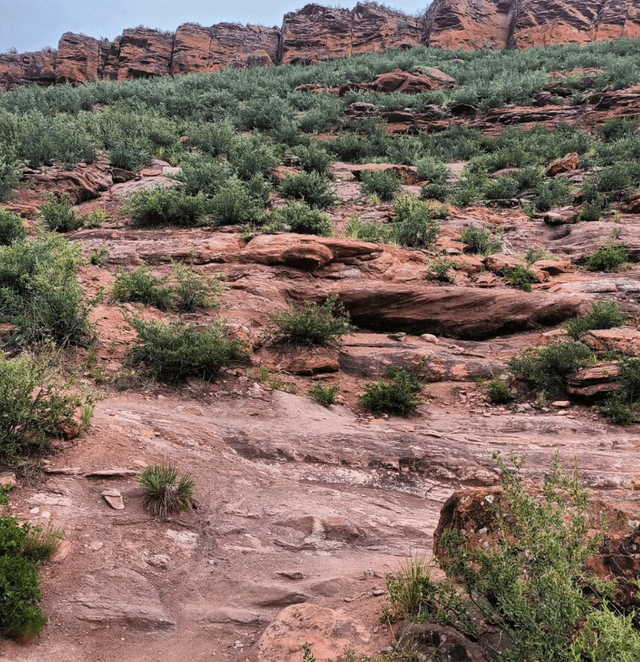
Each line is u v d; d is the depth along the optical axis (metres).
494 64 43.88
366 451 6.88
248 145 21.42
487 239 15.45
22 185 16.38
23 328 8.06
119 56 61.94
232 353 9.21
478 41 60.22
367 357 10.29
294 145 27.34
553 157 24.67
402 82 37.75
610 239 14.96
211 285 10.80
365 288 11.72
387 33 61.12
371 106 33.12
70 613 3.41
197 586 4.01
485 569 2.94
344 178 21.91
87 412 5.77
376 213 17.66
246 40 64.75
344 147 27.05
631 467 6.67
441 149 27.28
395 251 13.32
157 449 5.81
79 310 8.66
